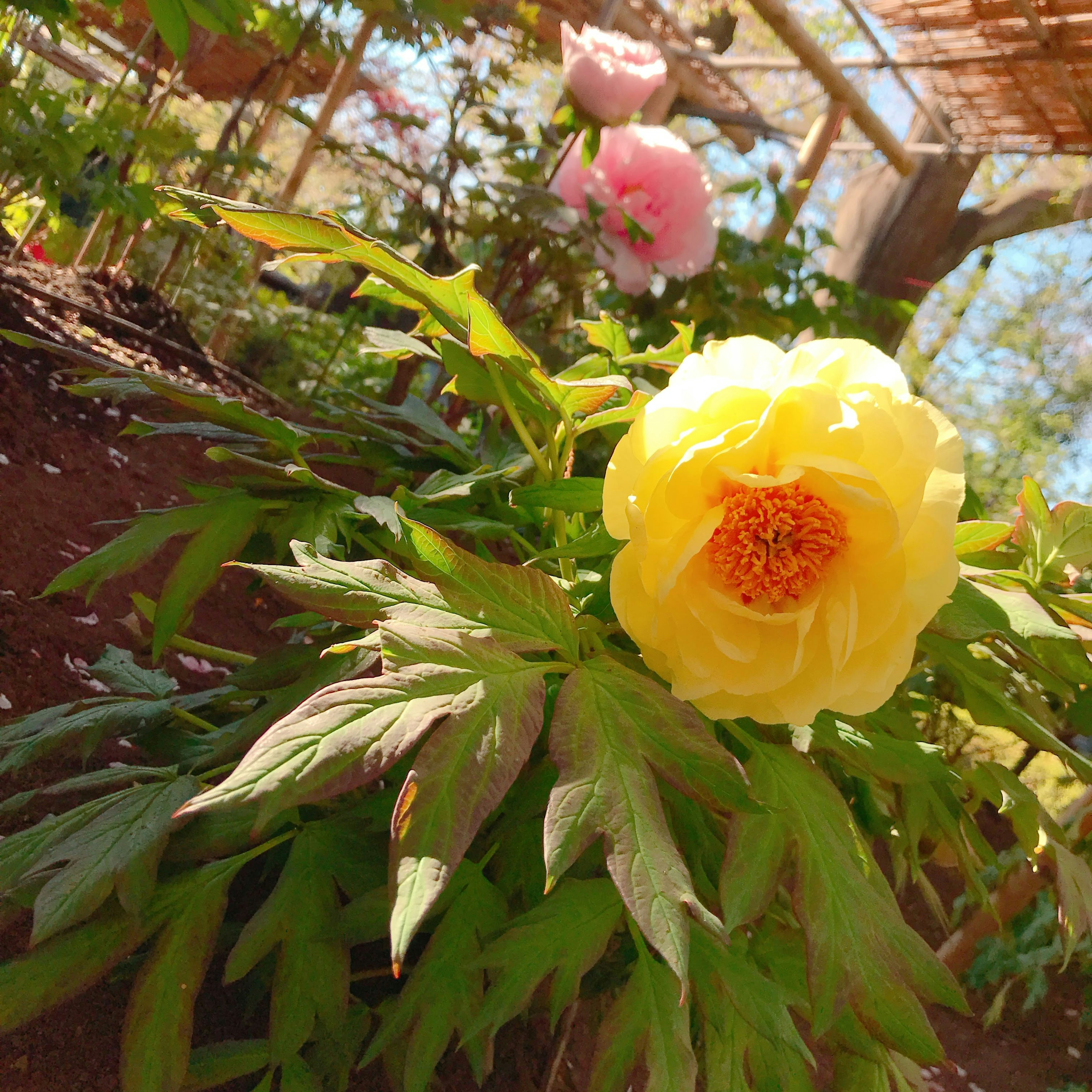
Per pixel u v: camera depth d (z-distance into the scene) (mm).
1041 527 675
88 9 2072
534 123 1826
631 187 1069
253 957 554
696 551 493
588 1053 779
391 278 595
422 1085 533
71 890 522
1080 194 2012
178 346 1506
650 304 1366
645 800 488
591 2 1635
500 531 664
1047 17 1685
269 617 1064
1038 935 1204
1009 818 661
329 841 597
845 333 1419
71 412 1119
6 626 814
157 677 756
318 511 628
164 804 570
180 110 2705
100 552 604
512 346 580
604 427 783
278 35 1647
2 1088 554
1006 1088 1167
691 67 1939
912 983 521
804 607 517
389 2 1438
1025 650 598
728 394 506
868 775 642
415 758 584
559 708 508
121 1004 619
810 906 522
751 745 572
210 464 1202
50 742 643
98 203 1405
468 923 575
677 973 424
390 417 751
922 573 520
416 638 501
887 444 501
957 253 2104
